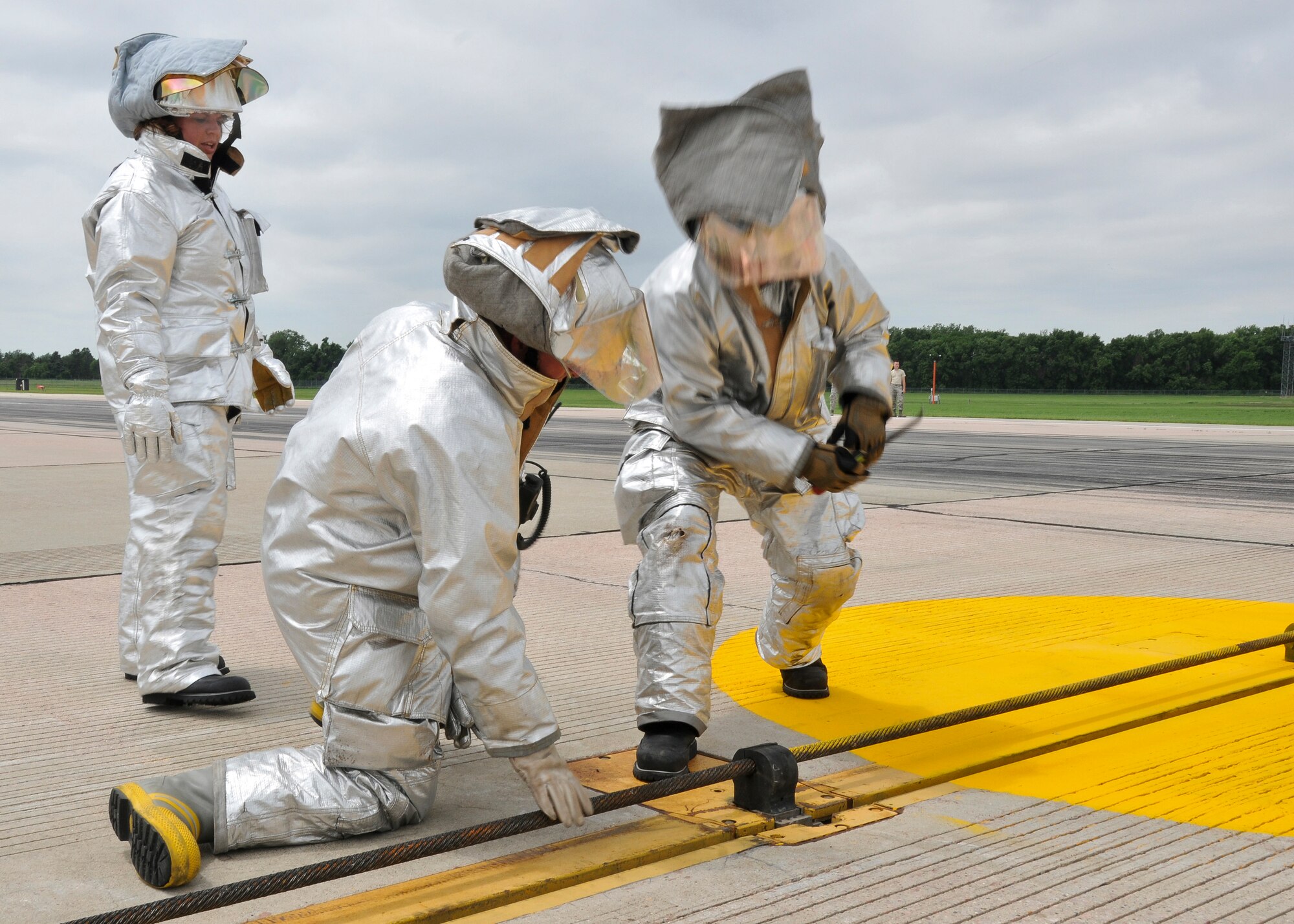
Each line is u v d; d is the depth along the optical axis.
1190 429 23.50
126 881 2.29
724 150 2.32
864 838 2.52
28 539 7.31
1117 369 88.94
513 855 2.38
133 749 3.16
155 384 3.52
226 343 3.75
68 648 4.38
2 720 3.42
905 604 5.25
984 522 8.23
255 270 3.97
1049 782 2.90
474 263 2.23
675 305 2.81
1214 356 88.06
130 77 3.59
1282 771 2.96
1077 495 10.02
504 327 2.22
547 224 2.19
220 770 2.38
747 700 3.68
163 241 3.57
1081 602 5.29
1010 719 3.42
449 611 2.23
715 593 2.99
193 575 3.59
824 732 3.34
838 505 3.43
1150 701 3.60
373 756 2.42
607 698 3.71
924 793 2.83
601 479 11.49
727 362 2.91
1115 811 2.68
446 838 2.14
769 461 2.84
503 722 2.28
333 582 2.39
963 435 20.81
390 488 2.27
